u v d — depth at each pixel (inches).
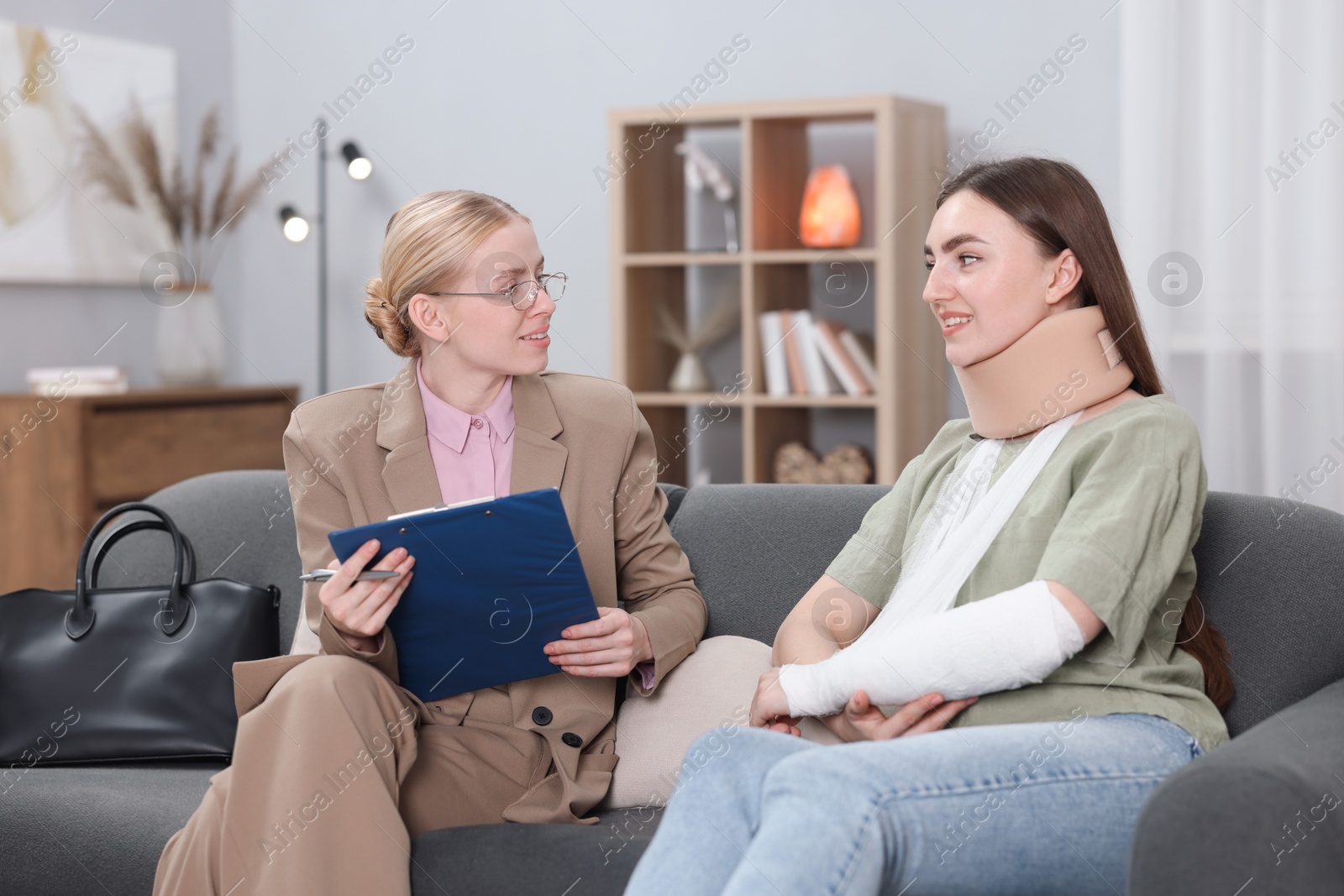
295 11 165.8
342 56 163.8
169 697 66.7
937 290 55.4
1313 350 109.4
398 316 61.4
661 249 138.9
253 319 170.7
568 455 62.0
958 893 43.0
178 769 65.7
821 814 41.3
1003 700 49.9
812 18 138.6
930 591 53.6
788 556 66.4
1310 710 45.6
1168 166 114.8
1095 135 126.3
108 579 76.1
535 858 50.3
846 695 51.6
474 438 61.5
